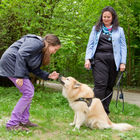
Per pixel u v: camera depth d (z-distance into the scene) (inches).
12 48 120.8
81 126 149.0
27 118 133.8
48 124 141.6
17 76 113.0
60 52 266.2
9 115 167.3
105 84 162.2
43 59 127.6
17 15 271.7
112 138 122.6
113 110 216.1
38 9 270.4
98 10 370.3
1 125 132.5
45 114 171.3
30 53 115.2
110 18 163.6
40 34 281.9
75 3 301.7
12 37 324.2
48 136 118.9
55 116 170.7
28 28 255.3
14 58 118.3
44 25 274.7
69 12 296.8
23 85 119.6
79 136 124.2
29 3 263.3
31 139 111.0
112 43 162.6
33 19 264.4
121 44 166.9
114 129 139.6
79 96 140.3
